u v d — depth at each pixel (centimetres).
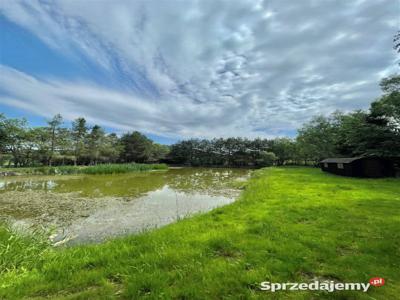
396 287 268
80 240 606
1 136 3078
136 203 1074
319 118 3672
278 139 5844
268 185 1312
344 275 295
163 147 6762
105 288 278
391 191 1044
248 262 336
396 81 1873
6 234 471
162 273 305
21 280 294
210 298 252
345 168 1966
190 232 492
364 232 465
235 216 632
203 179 2311
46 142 3606
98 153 4403
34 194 1341
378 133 1942
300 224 531
